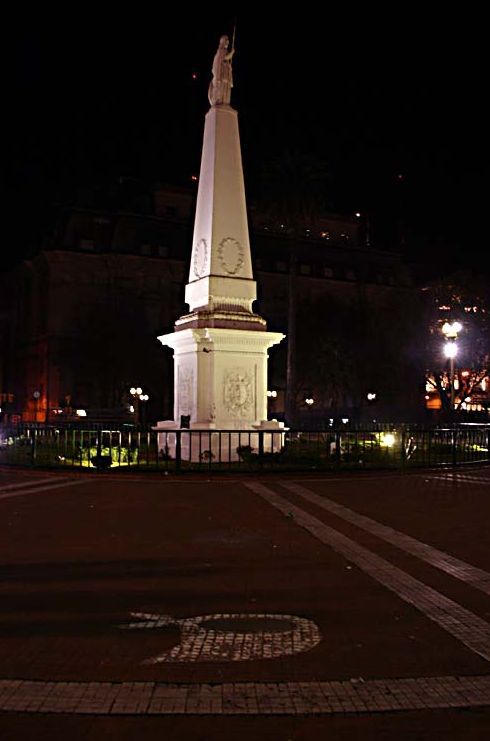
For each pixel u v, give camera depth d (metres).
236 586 7.37
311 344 63.91
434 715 4.48
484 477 18.27
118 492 14.66
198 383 20.64
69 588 7.27
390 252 85.75
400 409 62.97
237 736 4.20
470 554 8.90
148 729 4.28
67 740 4.15
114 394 64.75
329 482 16.78
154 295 72.69
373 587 7.36
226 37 21.97
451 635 5.89
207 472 17.52
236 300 21.33
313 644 5.67
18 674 5.04
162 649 5.54
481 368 56.22
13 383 78.75
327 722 4.38
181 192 78.12
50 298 69.25
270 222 47.34
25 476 17.81
